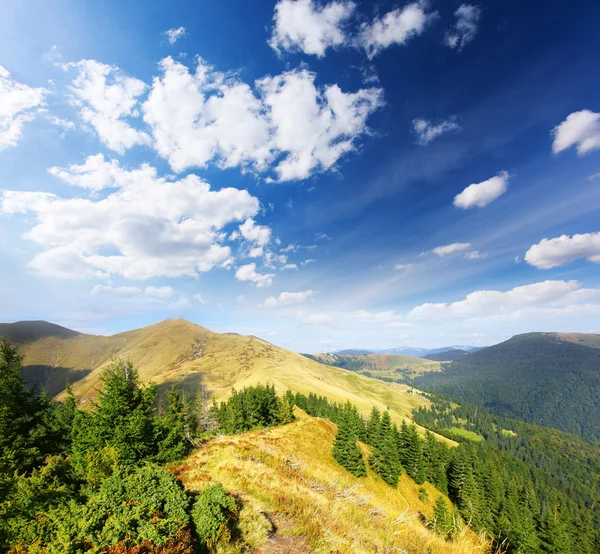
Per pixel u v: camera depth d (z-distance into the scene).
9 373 21.67
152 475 9.31
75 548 6.34
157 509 8.14
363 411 156.38
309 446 40.88
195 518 8.43
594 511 148.00
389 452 55.12
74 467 16.34
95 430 20.38
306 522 10.27
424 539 11.41
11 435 20.91
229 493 12.08
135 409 21.22
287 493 12.94
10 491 10.23
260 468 16.25
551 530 47.28
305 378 190.88
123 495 8.27
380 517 12.71
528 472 163.62
